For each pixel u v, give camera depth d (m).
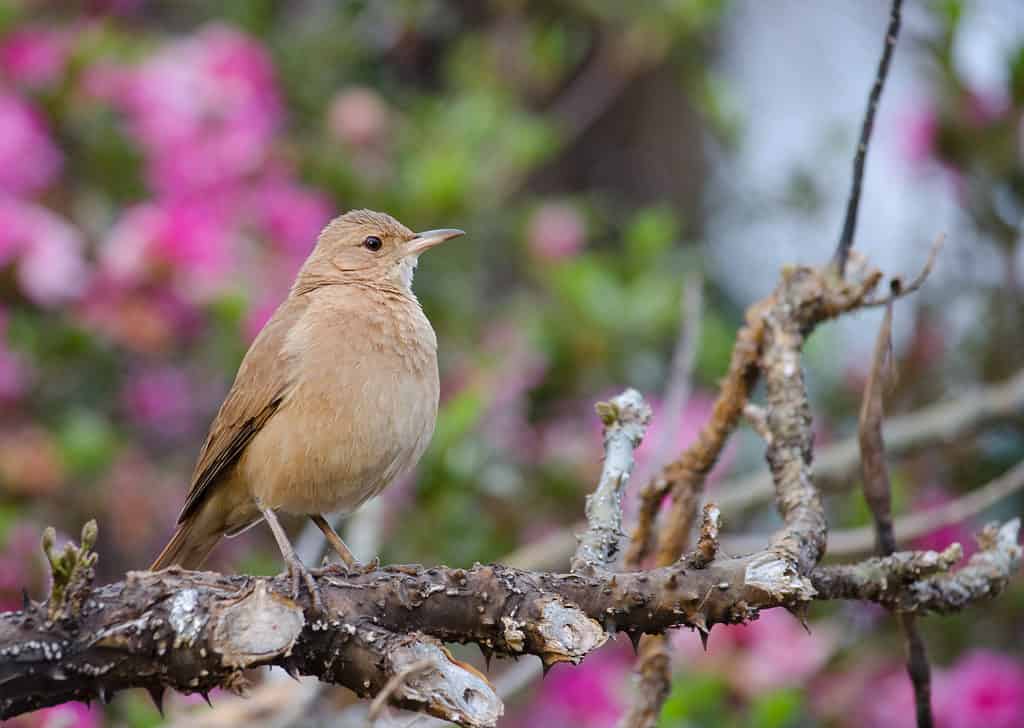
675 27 13.73
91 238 11.94
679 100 15.39
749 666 10.12
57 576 4.94
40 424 11.54
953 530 11.43
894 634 11.32
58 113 12.11
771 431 6.75
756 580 5.47
